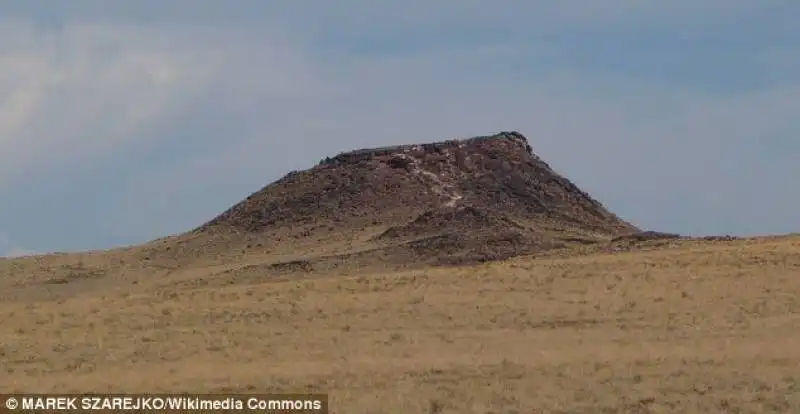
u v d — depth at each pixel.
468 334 153.62
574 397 107.69
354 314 169.50
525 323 161.38
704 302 172.50
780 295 175.50
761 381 112.25
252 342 148.50
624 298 177.50
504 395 108.38
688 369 118.69
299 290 193.88
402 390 111.44
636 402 105.25
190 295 191.88
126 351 142.75
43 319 167.25
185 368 129.38
